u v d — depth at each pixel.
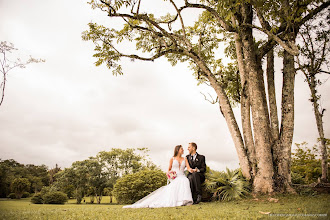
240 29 9.24
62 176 43.81
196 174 7.82
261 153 8.21
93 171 44.09
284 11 8.27
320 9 8.73
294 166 17.66
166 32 10.57
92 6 9.55
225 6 7.25
